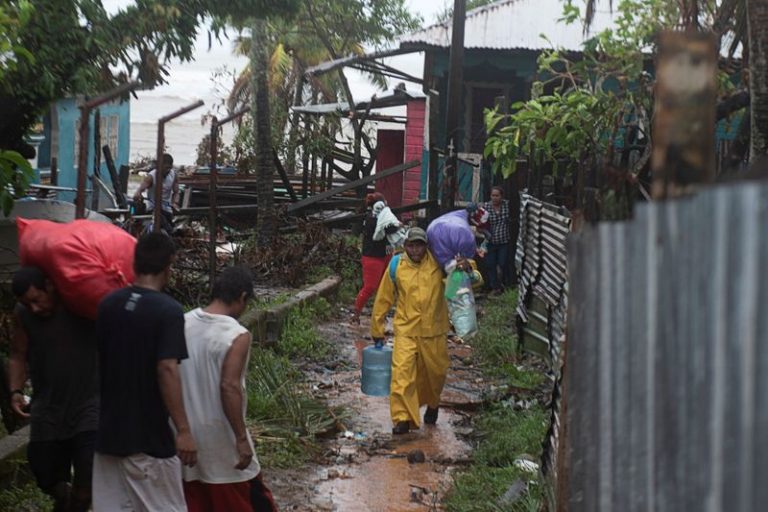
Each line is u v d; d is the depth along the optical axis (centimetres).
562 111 1064
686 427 204
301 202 1888
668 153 218
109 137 2772
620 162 988
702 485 196
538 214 1116
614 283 249
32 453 555
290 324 1261
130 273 545
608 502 262
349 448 868
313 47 3170
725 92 877
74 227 550
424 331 908
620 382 248
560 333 923
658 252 217
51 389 550
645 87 1017
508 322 1377
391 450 864
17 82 952
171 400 498
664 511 219
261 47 1831
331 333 1338
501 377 1107
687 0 891
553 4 2097
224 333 540
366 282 1409
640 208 227
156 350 500
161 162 845
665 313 214
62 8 955
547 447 685
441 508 721
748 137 771
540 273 1098
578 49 2003
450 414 980
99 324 509
